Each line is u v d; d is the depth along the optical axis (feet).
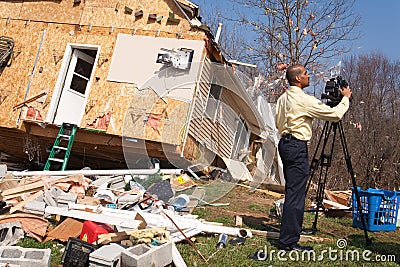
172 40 27.45
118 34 28.58
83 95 30.48
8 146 31.96
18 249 10.11
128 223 13.04
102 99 27.61
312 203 26.73
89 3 29.48
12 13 30.55
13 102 28.73
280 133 13.74
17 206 14.32
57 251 11.71
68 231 12.82
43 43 29.50
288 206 13.07
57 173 22.34
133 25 28.50
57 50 29.19
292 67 14.02
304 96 13.37
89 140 27.73
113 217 13.46
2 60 28.99
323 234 16.84
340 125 16.22
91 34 29.01
